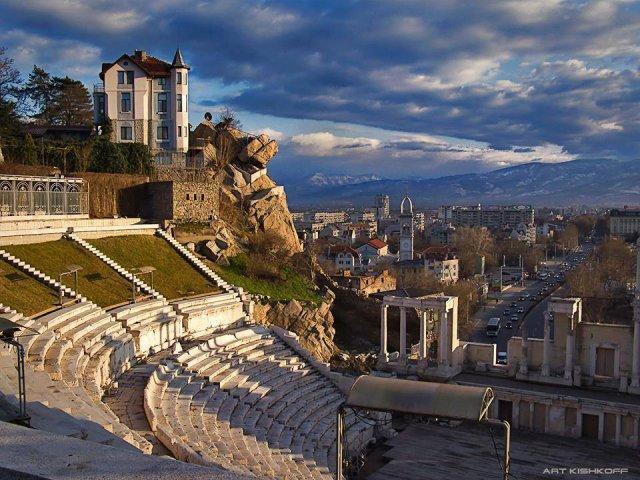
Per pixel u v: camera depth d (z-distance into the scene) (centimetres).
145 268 5762
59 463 720
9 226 5469
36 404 2252
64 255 5488
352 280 11300
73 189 6731
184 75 9056
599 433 4938
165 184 7788
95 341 4141
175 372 4516
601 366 5506
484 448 4619
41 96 10800
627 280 14738
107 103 8888
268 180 9875
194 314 5791
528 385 5522
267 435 4141
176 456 2845
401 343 6044
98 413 2552
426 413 1419
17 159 7294
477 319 13012
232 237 8338
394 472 4153
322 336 7588
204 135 9806
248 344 5812
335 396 5312
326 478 3600
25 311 4062
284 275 8356
